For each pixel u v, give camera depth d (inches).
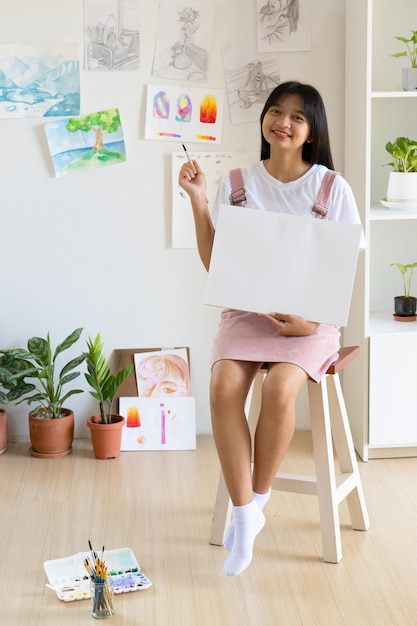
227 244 112.0
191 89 156.7
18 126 155.4
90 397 164.4
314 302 111.1
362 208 149.3
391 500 138.7
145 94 156.3
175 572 117.5
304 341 114.5
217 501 123.9
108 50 154.3
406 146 150.7
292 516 133.0
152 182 158.9
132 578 114.9
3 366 156.2
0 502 138.4
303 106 114.9
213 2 154.7
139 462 154.4
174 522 131.5
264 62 156.8
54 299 161.2
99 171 157.8
